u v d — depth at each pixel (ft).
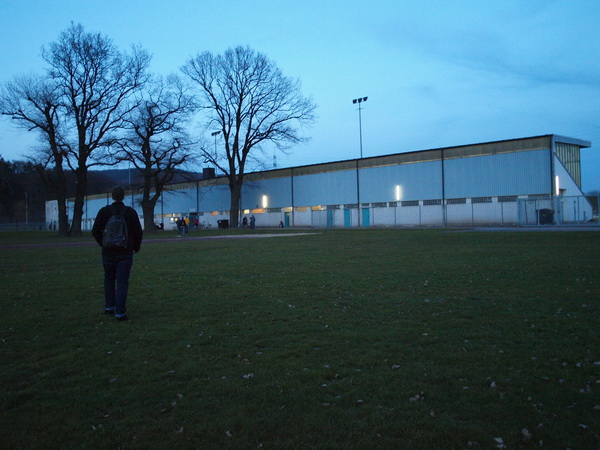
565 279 33.27
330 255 55.77
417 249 62.13
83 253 67.21
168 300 28.07
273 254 58.90
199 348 18.31
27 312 25.03
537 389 13.84
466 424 11.78
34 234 178.09
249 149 181.57
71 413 12.78
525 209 136.05
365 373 15.29
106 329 21.43
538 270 38.01
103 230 23.44
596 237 75.92
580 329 20.26
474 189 154.10
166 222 253.44
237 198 181.98
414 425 11.76
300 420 12.11
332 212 189.06
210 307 25.90
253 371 15.69
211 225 232.32
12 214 345.72
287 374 15.31
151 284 34.37
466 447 10.75
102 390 14.32
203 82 172.86
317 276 37.32
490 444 10.83
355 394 13.65
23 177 320.09
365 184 180.45
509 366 15.84
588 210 141.79
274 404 13.11
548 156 140.36
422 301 26.71
